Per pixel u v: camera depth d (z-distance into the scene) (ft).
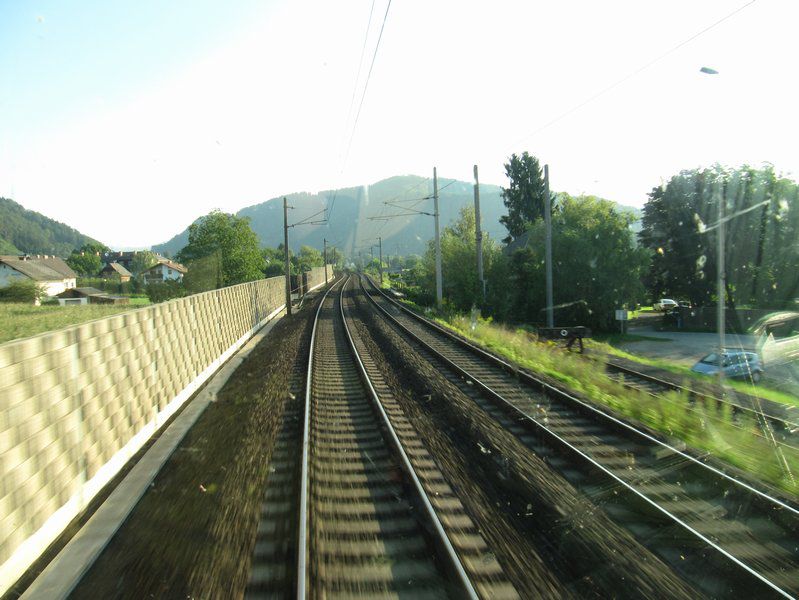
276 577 15.12
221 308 56.75
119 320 25.93
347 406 35.40
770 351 73.61
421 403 35.58
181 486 22.39
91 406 22.07
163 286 132.77
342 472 23.47
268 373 47.60
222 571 15.49
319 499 20.45
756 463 24.58
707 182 112.06
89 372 22.04
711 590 14.62
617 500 20.06
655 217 124.77
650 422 31.37
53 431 18.72
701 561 16.02
